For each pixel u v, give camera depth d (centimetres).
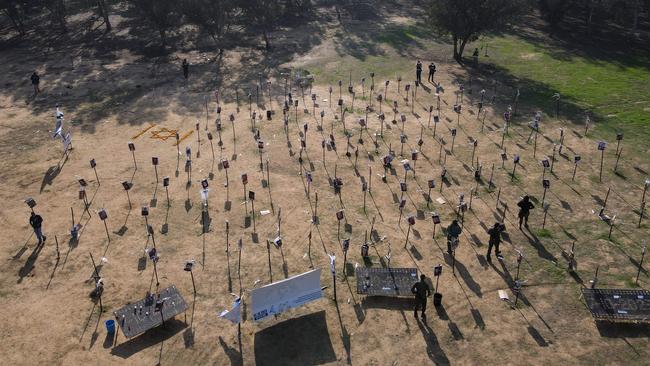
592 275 2127
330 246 2303
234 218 2495
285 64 4791
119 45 5375
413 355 1772
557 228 2422
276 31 5975
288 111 3684
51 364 1733
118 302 1995
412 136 3312
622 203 2614
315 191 2716
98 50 5219
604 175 2870
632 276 2116
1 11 6512
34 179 2831
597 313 1870
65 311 1948
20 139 3284
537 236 2366
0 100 3916
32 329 1870
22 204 2609
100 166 2969
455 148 3169
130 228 2422
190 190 2730
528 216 2488
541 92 4109
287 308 1870
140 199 2647
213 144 3219
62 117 3284
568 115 3650
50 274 2136
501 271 2152
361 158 3044
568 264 2188
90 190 2728
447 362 1744
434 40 5603
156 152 3125
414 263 2200
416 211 2550
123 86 4225
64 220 2475
